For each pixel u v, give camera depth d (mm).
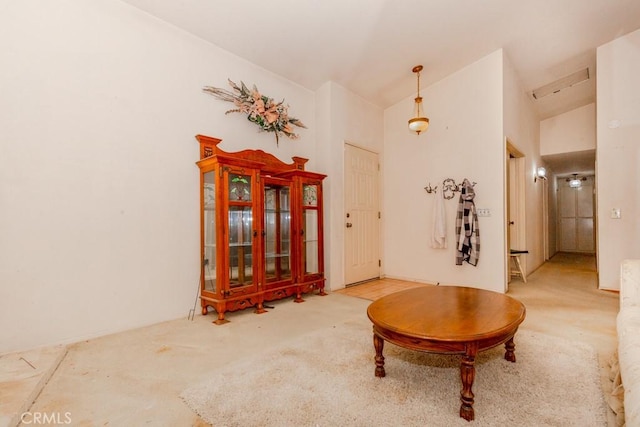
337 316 3010
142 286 2762
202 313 3092
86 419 1447
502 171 3895
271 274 3551
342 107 4469
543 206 6883
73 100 2428
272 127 3844
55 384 1763
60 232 2355
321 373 1844
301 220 3668
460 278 4277
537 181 6180
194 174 3143
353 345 2264
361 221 4738
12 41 2186
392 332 1631
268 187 3584
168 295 2928
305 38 3367
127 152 2697
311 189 3852
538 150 6289
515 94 4488
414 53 3838
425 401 1555
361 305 3412
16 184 2184
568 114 6188
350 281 4473
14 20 2197
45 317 2277
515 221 5102
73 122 2424
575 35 3752
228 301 2914
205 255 3109
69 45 2416
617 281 3926
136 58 2766
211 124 3291
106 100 2590
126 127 2695
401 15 3148
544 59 4238
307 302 3551
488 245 4008
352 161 4625
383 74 4258
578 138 6051
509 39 3740
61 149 2369
